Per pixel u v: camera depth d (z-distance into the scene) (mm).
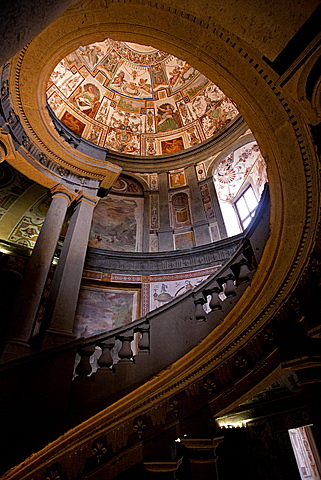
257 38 1754
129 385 3439
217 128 11391
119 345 6871
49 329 4234
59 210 6043
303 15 1528
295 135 2014
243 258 3438
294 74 1709
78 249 5590
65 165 6836
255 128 2219
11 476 2980
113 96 11773
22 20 1225
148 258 8609
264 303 2891
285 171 2221
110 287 8023
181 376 3236
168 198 10453
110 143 11672
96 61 10961
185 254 8555
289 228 2412
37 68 5039
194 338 3408
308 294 2553
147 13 2217
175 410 3150
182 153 11453
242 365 3016
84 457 3100
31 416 3314
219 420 5859
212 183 10281
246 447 5629
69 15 2639
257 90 2014
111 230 9430
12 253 7574
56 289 4883
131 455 3059
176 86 12023
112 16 2455
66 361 3775
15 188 7102
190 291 3723
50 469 3049
